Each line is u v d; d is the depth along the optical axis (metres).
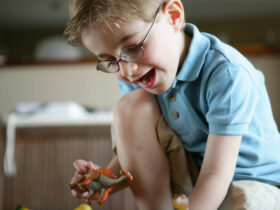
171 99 0.93
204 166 0.83
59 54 3.28
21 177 1.67
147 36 0.83
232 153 0.83
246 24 3.97
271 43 3.62
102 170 0.77
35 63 2.47
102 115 1.97
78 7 0.84
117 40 0.81
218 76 0.87
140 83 0.87
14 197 1.65
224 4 3.57
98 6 0.81
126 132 0.89
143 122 0.90
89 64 2.48
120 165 0.97
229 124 0.83
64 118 1.94
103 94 2.48
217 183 0.80
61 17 3.85
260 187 0.83
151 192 0.87
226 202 0.84
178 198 0.73
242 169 0.91
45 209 1.63
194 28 0.94
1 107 2.44
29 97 2.46
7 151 1.73
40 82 2.47
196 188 0.81
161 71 0.86
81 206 0.73
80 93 2.48
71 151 1.68
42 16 3.81
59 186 1.65
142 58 0.83
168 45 0.87
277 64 2.49
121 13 0.80
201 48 0.91
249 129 0.91
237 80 0.85
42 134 1.93
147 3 0.83
